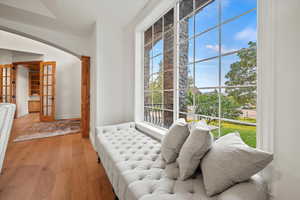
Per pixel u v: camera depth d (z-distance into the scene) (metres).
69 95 6.85
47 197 1.58
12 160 2.45
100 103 3.04
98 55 3.00
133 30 2.96
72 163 2.38
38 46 6.05
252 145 1.26
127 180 1.17
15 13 2.84
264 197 0.86
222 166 0.96
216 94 1.55
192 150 1.13
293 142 0.89
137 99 2.92
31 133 4.11
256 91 1.20
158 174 1.24
